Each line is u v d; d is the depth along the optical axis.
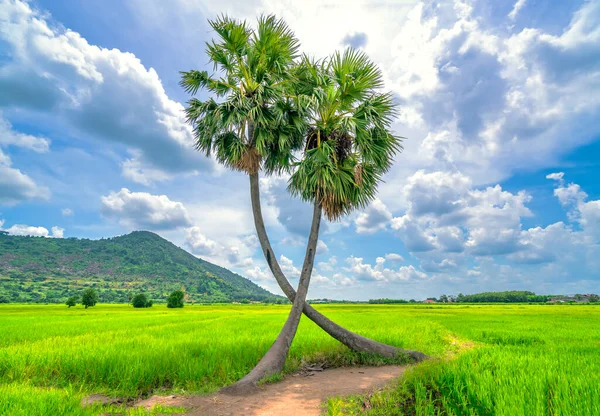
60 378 9.48
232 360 10.98
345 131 12.55
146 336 17.33
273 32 12.07
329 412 6.54
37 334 20.47
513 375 7.78
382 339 15.48
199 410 7.06
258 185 12.62
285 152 12.59
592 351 12.07
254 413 6.91
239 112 11.22
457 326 25.47
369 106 12.28
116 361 10.03
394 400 6.83
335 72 12.50
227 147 12.17
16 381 8.52
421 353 12.62
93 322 30.02
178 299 81.44
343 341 12.46
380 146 12.71
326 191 11.88
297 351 12.73
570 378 7.15
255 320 31.64
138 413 6.53
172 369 9.77
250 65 12.21
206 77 12.55
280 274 12.20
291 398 7.98
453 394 6.75
